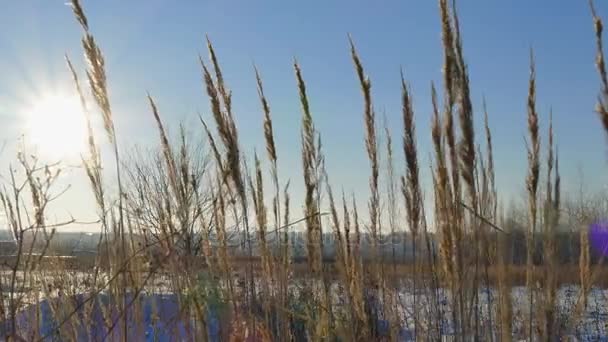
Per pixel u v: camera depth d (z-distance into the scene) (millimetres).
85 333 3000
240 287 3184
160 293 3062
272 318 3242
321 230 3375
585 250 3031
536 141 2914
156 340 2924
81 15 2979
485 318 3035
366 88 3416
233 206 3240
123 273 2859
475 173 2816
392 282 3535
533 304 3025
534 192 2932
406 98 3125
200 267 2975
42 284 2768
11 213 2434
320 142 3363
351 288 3281
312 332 3320
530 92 2926
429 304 3189
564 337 3043
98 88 3006
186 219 2887
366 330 3258
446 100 2791
